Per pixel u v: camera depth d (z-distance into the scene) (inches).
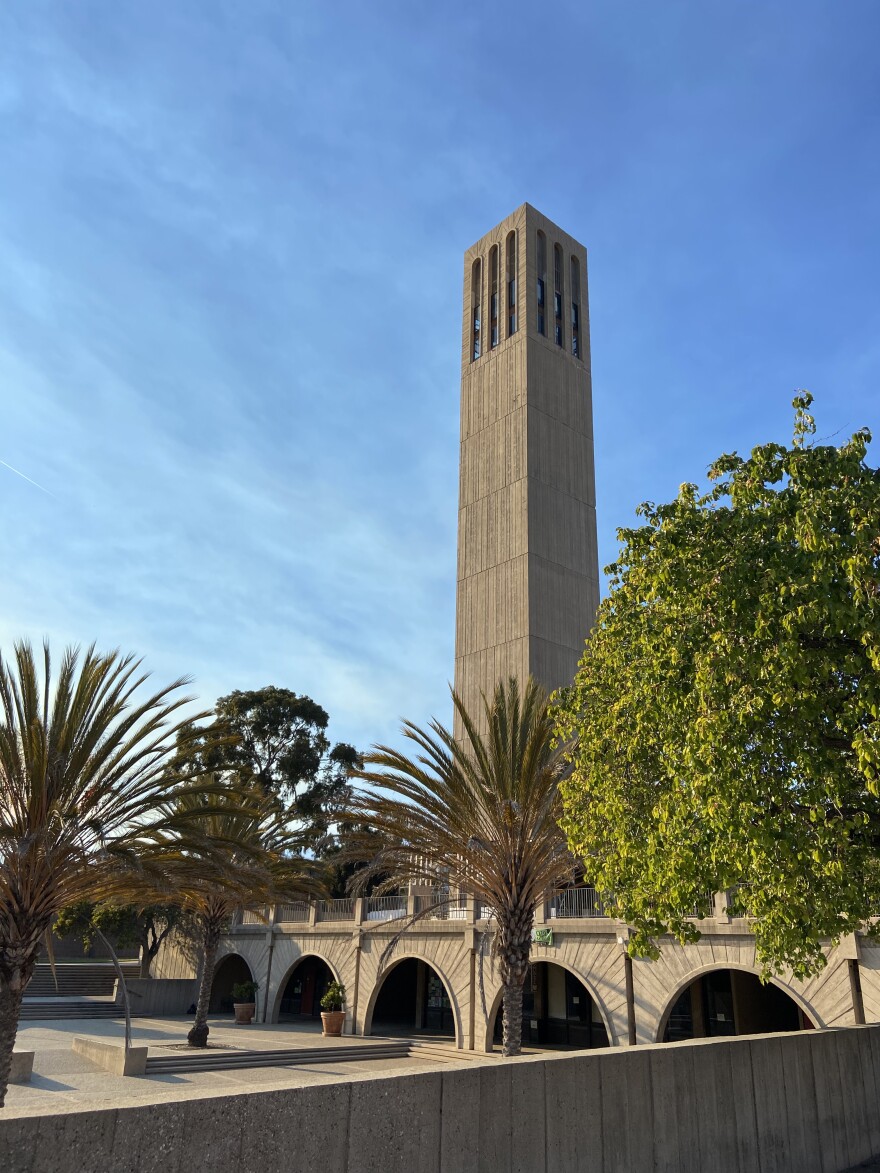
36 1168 141.9
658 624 433.7
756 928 444.5
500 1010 1286.9
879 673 336.5
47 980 1867.6
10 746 554.3
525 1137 225.5
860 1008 716.0
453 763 751.1
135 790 616.7
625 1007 901.2
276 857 884.6
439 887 905.5
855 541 339.0
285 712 1865.2
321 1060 1093.8
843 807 394.9
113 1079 892.6
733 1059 308.2
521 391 1798.7
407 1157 197.2
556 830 711.1
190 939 1823.3
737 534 398.3
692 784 381.1
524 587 1628.9
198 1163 161.5
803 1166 324.5
